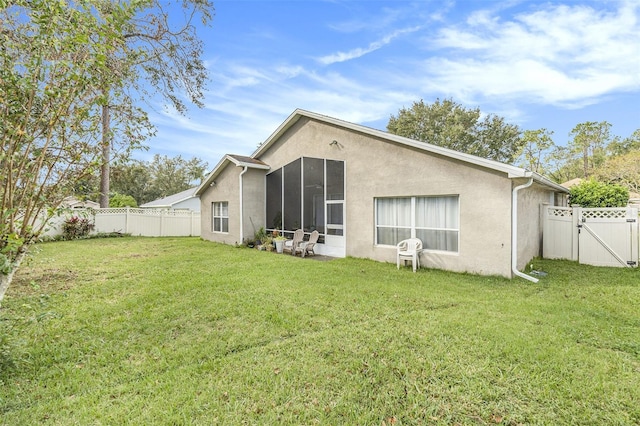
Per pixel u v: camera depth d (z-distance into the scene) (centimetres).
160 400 294
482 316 495
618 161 2586
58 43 275
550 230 1005
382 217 1001
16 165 302
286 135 1376
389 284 696
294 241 1219
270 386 316
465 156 782
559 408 283
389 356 371
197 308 540
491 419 271
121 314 517
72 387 316
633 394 301
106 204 1970
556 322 470
